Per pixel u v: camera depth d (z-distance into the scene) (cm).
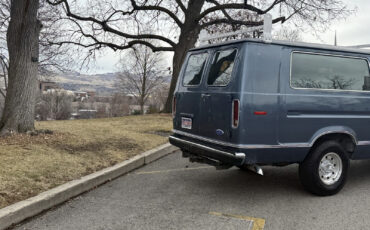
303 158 502
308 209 466
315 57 518
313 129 502
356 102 539
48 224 405
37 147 670
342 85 536
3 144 664
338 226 409
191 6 1775
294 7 1633
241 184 589
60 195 473
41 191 466
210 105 509
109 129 1034
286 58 491
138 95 4725
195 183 592
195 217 435
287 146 483
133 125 1194
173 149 872
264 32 477
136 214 443
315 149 508
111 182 591
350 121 532
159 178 622
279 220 427
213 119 502
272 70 478
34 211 426
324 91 514
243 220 427
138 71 4453
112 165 642
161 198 509
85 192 530
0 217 376
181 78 606
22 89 771
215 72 516
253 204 486
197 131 540
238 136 457
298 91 493
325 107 511
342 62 543
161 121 1369
